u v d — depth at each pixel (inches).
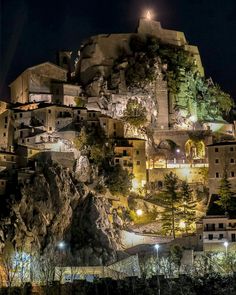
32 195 5689.0
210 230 5669.3
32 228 5482.3
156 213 6309.1
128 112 7411.4
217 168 6510.8
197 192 6569.9
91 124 6943.9
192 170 6820.9
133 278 4367.6
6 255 4928.6
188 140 7288.4
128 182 6471.5
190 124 7701.8
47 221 5674.2
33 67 7593.5
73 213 5930.1
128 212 6299.2
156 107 7647.6
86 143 6628.9
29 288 4143.7
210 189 6481.3
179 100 7780.5
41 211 5639.8
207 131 7303.2
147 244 5777.6
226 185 6171.3
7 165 6176.2
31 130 6752.0
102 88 7667.3
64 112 6889.8
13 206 5492.1
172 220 5954.7
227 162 6486.2
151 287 4296.3
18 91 7824.8
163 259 5064.0
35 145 6648.6
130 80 7755.9
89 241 5718.5
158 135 7367.1
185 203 6205.7
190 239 5689.0
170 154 7219.5
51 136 6722.4
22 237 5344.5
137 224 6195.9
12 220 5403.5
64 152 6378.0
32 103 7170.3
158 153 7180.1
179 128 7608.3
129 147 6811.0
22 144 6697.8
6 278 4510.3
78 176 6289.4
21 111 6914.4
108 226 5905.5
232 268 4503.0
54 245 5492.1
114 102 7583.7
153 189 6722.4
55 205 5762.8
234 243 5556.1
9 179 5905.5
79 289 4200.3
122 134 7140.8
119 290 4259.4
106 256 5575.8
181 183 6747.1
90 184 6289.4
